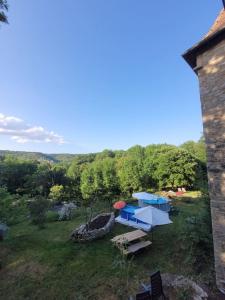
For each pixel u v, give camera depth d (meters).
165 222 14.60
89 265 11.66
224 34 8.23
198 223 11.85
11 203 17.08
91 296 8.98
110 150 106.12
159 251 12.93
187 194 39.16
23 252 13.82
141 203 26.56
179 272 10.23
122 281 9.91
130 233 14.12
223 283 8.07
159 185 47.47
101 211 24.08
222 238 8.10
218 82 8.48
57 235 17.22
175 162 45.94
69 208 25.28
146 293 7.46
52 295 9.27
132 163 49.69
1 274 11.24
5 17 8.53
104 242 14.90
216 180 8.37
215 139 8.46
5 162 65.62
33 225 21.73
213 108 8.60
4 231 18.00
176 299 7.83
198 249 11.34
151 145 68.00
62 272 11.10
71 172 68.38
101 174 53.31
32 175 58.31
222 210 8.12
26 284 10.20
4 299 9.20
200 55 9.26
